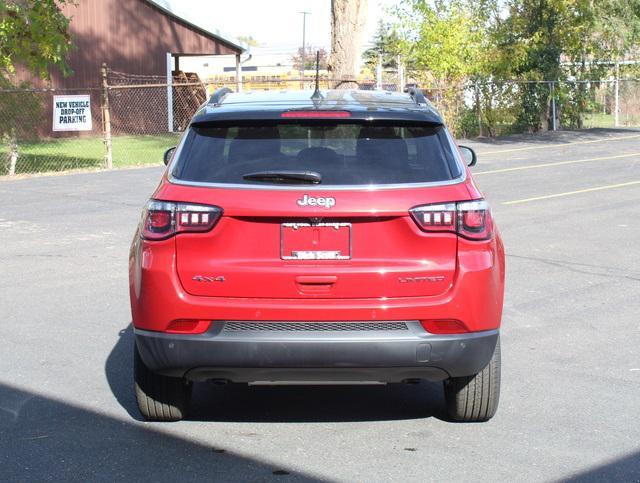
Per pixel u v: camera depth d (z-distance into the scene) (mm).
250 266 4617
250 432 5199
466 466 4676
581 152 24781
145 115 34094
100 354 6770
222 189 4660
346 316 4562
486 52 30906
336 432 5203
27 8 18891
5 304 8320
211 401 5793
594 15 30984
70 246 11242
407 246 4637
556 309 8109
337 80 22547
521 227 12617
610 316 7863
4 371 6344
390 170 4723
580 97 33875
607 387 5996
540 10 32188
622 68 37062
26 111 24875
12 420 5367
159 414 5258
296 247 4617
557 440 5047
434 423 5352
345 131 4898
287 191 4602
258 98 5375
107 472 4590
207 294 4645
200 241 4633
